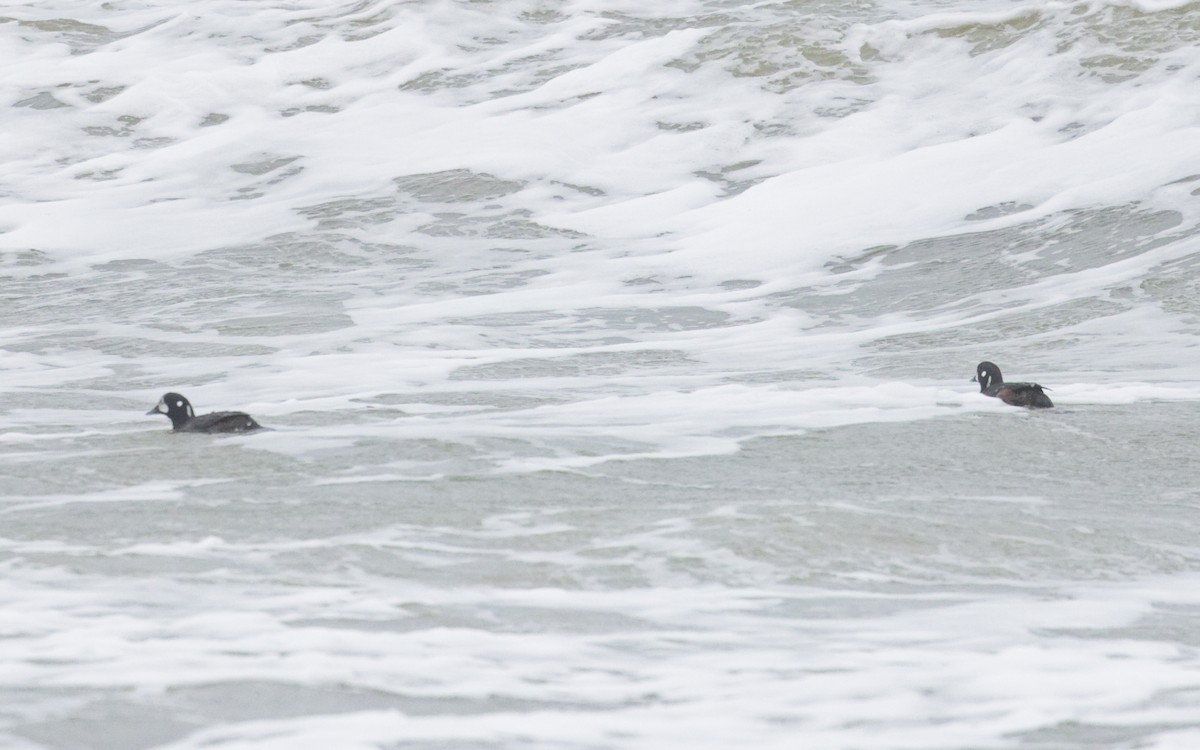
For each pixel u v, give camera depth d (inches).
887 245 4355.3
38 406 2746.1
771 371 3063.5
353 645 1009.5
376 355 3316.9
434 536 1455.5
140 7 7401.6
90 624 1063.6
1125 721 861.2
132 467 1900.8
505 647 1029.2
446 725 832.3
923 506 1648.6
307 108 6058.1
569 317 3806.6
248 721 828.6
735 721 858.8
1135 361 2997.0
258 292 4156.0
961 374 2947.8
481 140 5531.5
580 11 6702.8
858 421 2287.2
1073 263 3964.1
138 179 5482.3
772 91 5684.1
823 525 1501.0
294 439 2103.8
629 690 925.8
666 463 1947.6
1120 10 5851.4
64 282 4367.6
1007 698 911.7
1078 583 1327.5
